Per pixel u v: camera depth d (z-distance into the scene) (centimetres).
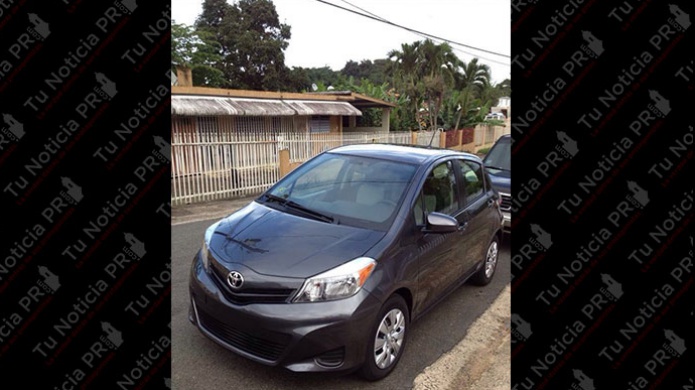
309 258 270
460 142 2152
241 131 1261
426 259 319
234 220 334
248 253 280
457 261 375
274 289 258
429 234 327
